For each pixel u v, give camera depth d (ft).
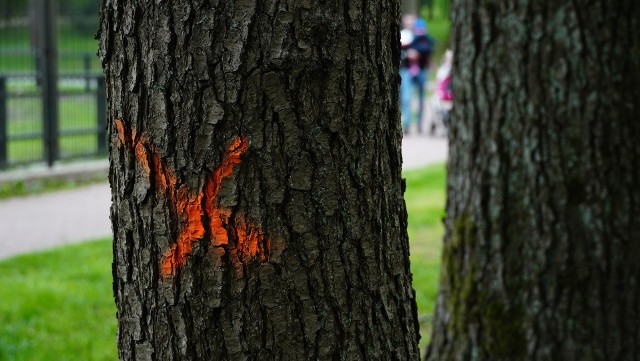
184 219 9.53
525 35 19.25
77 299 32.91
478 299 20.40
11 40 63.93
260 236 9.45
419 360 11.19
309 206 9.56
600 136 18.98
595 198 19.10
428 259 40.47
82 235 46.26
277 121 9.31
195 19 9.17
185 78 9.28
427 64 90.89
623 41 18.80
